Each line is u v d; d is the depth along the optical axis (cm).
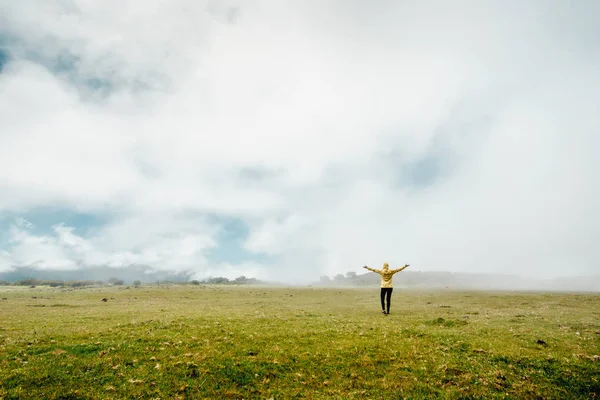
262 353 1597
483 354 1584
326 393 1242
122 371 1380
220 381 1320
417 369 1426
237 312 3083
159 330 2028
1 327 2238
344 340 1809
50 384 1258
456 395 1217
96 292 8662
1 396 1162
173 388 1255
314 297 5912
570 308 3400
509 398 1198
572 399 1195
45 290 11488
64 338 1834
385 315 2841
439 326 2238
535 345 1719
